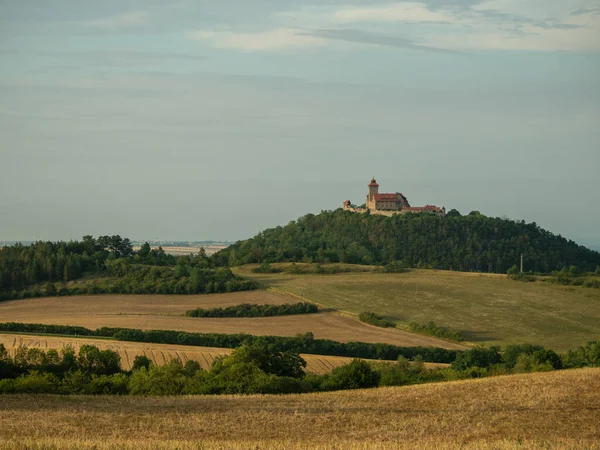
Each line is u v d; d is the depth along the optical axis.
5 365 114.00
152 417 71.25
